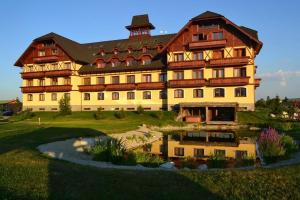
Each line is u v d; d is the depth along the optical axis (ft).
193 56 173.27
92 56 216.33
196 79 167.12
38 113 198.49
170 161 66.95
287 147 72.54
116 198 32.68
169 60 177.17
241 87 161.38
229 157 71.82
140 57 189.98
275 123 130.11
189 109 171.53
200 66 167.12
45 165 47.32
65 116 180.65
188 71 173.06
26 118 184.14
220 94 165.48
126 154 66.95
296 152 70.79
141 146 97.30
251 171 41.55
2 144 74.02
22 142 77.61
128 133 110.42
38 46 215.31
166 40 199.72
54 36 206.90
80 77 207.72
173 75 176.86
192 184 37.17
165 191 34.78
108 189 35.45
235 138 110.52
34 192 34.27
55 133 95.55
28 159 52.49
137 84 187.32
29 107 218.79
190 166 59.11
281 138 73.26
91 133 99.09
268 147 66.08
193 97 170.60
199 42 166.50
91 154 69.46
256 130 132.87
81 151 73.77
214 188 35.42
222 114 166.20
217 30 167.32
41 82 217.15
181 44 175.01
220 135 120.37
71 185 36.86
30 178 39.50
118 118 168.35
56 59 205.16
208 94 167.32
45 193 33.99
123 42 218.79
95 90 199.52
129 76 194.29
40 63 214.48
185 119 161.79
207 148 90.07
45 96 213.25
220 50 167.22
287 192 33.24
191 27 172.96
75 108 203.41
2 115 234.17
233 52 164.25
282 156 65.36
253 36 160.66
